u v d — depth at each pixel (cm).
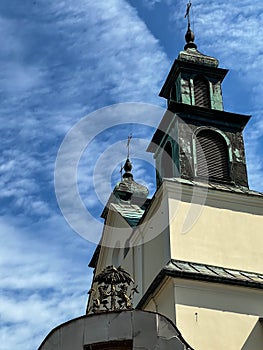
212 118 3334
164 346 2261
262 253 2931
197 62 3497
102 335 2305
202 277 2712
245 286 2742
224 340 2634
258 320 2697
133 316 2317
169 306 2691
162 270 2705
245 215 3009
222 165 3238
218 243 2908
